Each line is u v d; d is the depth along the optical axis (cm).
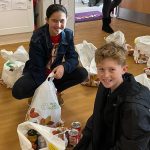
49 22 192
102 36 416
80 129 180
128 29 459
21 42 384
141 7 480
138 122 107
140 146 109
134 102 110
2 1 351
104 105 128
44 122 180
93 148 134
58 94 227
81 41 392
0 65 297
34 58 199
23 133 160
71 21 409
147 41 310
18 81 201
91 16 517
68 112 215
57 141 151
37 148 161
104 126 132
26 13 373
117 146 117
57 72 194
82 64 262
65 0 389
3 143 180
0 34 368
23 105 224
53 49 203
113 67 116
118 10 523
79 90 251
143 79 207
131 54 327
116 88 120
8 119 206
